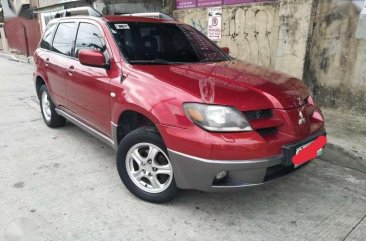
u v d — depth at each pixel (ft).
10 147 14.60
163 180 10.11
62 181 11.63
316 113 11.05
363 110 17.22
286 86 10.23
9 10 61.41
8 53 63.77
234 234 8.99
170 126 8.80
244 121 8.48
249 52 22.86
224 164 8.28
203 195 10.76
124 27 12.23
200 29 26.58
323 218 9.75
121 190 11.07
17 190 10.99
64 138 15.72
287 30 19.16
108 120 11.45
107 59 11.52
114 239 8.75
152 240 8.72
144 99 9.48
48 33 16.80
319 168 13.03
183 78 9.63
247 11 22.24
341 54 17.48
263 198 10.74
